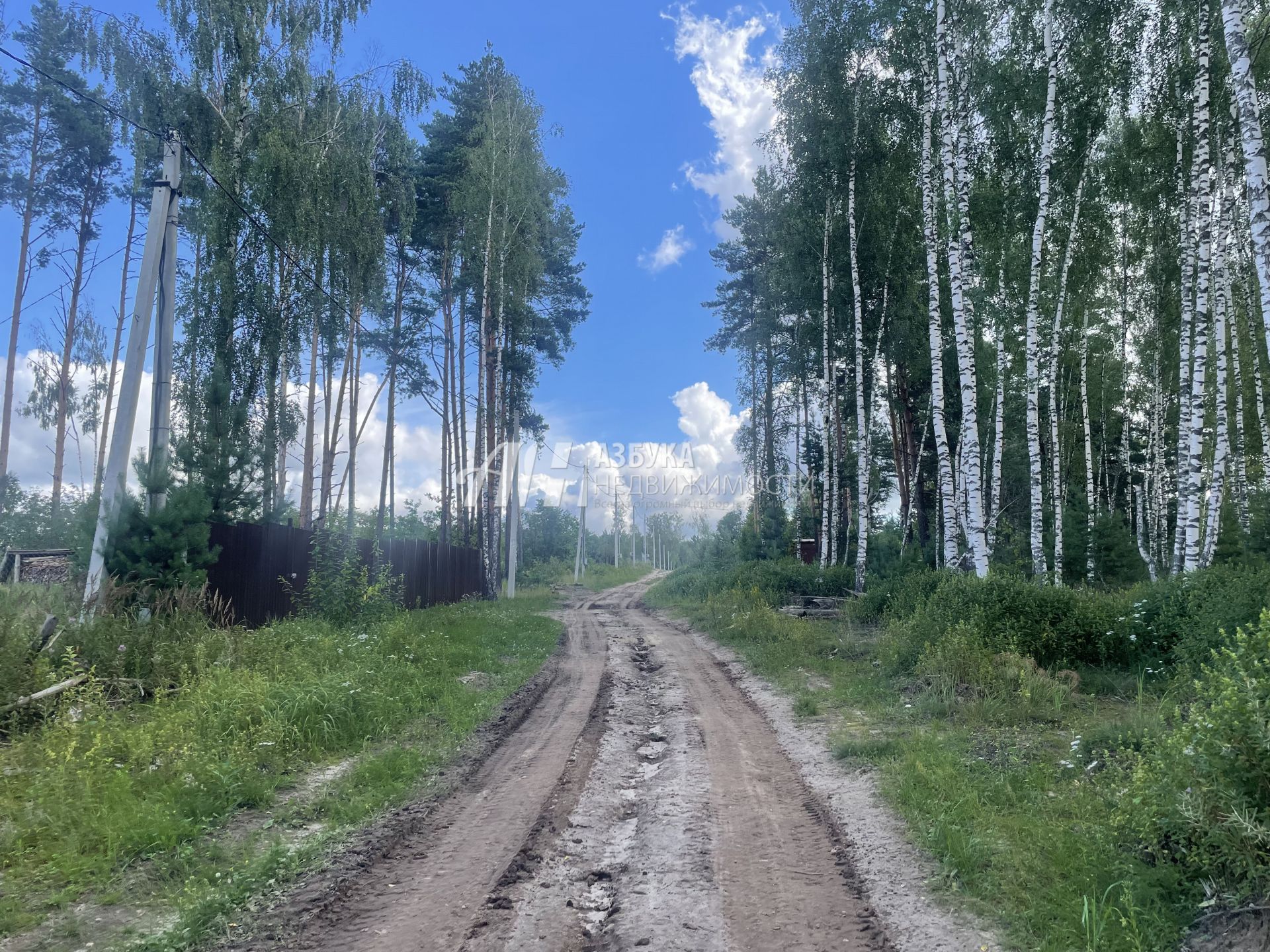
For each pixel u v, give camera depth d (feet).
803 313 77.87
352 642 34.53
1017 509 97.09
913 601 46.11
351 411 79.36
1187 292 50.96
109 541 29.48
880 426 104.12
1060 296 60.95
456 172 89.35
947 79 44.47
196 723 20.93
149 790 16.84
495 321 93.40
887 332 70.54
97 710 20.58
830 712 28.45
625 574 218.59
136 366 30.27
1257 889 10.78
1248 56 26.84
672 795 19.22
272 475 58.13
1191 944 10.71
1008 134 53.83
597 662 44.37
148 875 13.62
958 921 12.10
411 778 19.97
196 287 54.95
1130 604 32.22
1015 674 27.04
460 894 13.37
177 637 27.37
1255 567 29.94
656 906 12.84
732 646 49.85
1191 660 26.14
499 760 22.54
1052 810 16.12
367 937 11.70
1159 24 48.85
